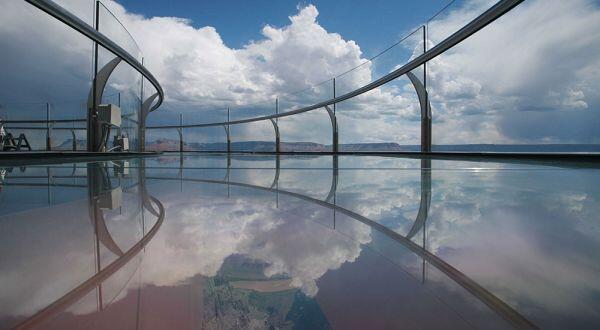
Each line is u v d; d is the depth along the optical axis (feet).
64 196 7.45
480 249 3.56
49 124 26.73
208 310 2.17
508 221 4.93
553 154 20.48
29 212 5.55
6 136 24.14
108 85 31.89
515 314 2.14
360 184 10.22
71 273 2.83
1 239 3.87
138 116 46.21
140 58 44.24
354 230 4.43
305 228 4.56
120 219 5.06
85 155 25.73
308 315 2.12
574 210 5.75
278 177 12.94
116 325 1.96
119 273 2.84
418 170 15.79
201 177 12.82
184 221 4.96
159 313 2.12
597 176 11.87
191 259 3.25
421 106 36.42
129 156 37.93
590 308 2.22
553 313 2.16
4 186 9.22
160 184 10.19
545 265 3.05
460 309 2.22
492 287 2.57
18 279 2.68
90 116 29.14
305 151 73.97
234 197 7.52
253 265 3.08
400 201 6.86
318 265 3.06
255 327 1.95
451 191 8.30
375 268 3.01
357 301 2.35
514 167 16.46
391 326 1.98
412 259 3.24
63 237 3.98
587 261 3.18
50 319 2.04
